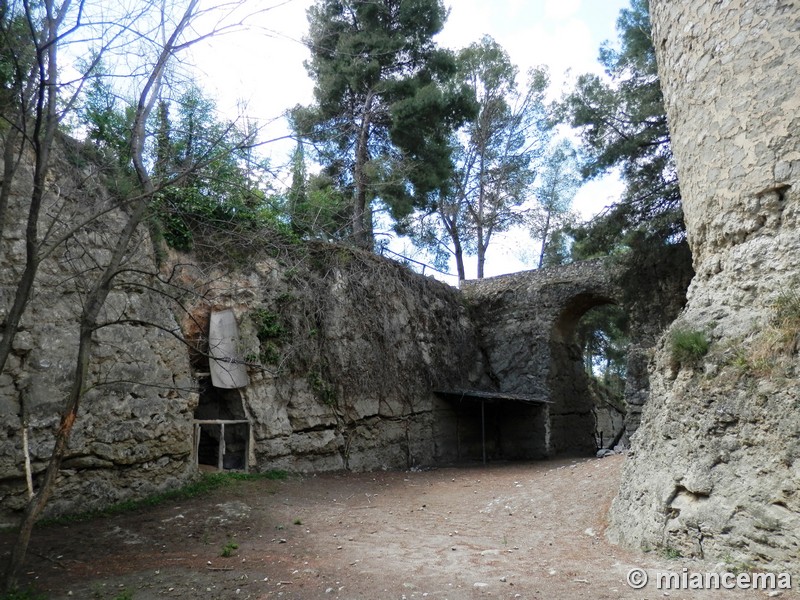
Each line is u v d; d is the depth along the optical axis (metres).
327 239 13.46
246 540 7.16
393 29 17.45
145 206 6.17
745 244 6.40
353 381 13.73
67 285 8.30
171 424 9.61
